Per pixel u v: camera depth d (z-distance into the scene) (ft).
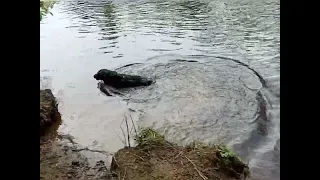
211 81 13.12
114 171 8.26
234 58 14.98
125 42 17.34
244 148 9.37
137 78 13.07
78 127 10.33
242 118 10.74
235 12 22.77
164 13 23.40
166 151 8.95
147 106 11.63
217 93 12.23
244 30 18.74
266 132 10.07
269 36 17.66
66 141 9.59
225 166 8.36
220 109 11.24
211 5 25.38
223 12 23.11
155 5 26.07
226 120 10.66
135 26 20.30
